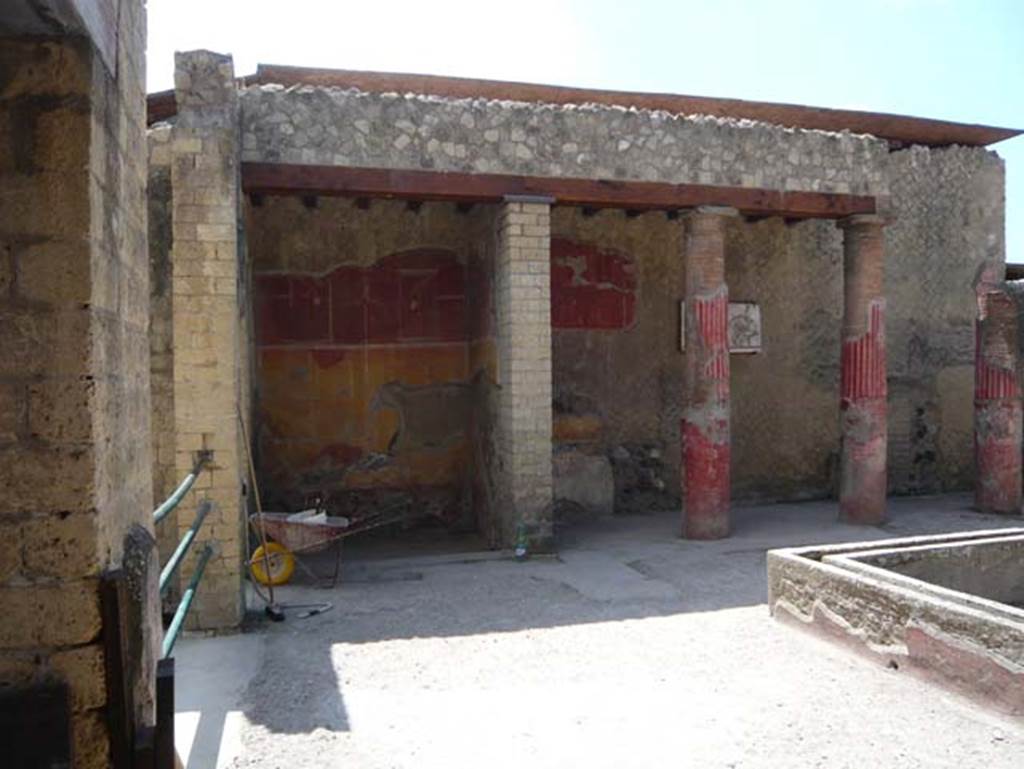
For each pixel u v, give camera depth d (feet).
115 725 7.91
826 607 18.61
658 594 23.38
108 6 8.44
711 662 17.48
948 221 41.22
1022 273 44.16
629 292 37.27
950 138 42.06
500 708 15.15
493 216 30.19
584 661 17.71
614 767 12.72
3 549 7.73
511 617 21.29
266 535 24.94
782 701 15.21
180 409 20.30
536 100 36.94
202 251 20.53
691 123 29.58
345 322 34.06
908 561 20.20
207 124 20.74
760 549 29.37
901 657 16.42
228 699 15.79
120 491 8.87
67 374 7.80
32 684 7.77
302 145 25.48
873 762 12.72
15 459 7.74
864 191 31.96
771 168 30.58
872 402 33.19
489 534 31.63
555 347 36.27
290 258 33.50
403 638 19.58
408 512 34.88
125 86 9.29
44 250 7.77
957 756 12.87
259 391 32.83
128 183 9.48
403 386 34.73
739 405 38.73
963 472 41.75
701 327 30.53
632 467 37.22
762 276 38.91
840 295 40.24
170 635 11.83
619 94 37.19
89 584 7.86
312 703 15.53
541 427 28.09
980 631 14.69
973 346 41.70
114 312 8.71
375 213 34.32
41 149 7.75
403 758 13.15
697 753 13.15
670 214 36.47
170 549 20.63
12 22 7.52
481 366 32.76
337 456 34.06
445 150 26.81
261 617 21.48
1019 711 13.89
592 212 36.52
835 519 34.88
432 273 34.96
